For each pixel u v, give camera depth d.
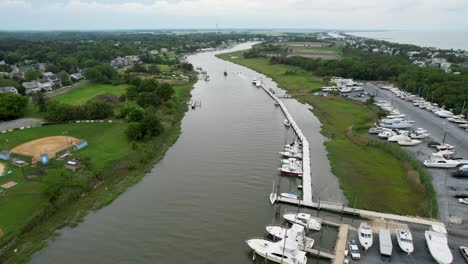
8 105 122.38
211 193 77.19
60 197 69.88
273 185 81.25
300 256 56.28
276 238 61.12
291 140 111.25
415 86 174.00
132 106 133.00
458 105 140.25
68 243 59.66
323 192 77.62
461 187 78.56
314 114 144.38
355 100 161.50
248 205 72.56
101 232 62.88
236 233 63.47
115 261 55.78
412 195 76.25
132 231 63.41
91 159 89.44
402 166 91.19
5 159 87.75
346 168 90.38
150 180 83.38
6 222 62.25
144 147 99.00
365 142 107.38
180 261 56.12
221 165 91.69
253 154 99.25
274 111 148.62
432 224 63.47
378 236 60.72
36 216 63.91
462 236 60.06
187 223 66.12
